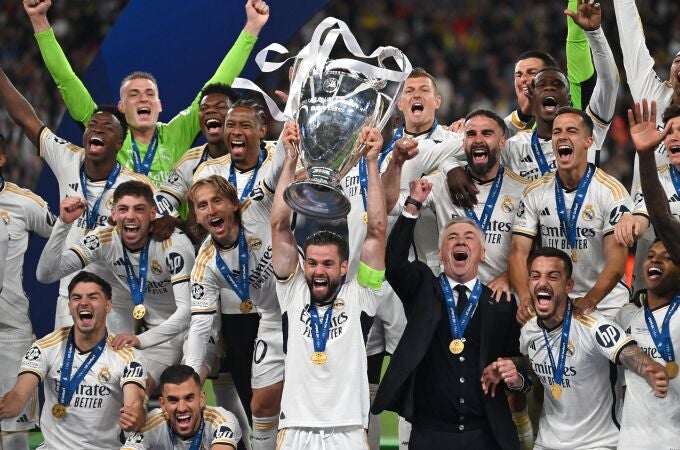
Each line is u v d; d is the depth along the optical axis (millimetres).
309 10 15172
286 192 9984
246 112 12727
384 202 10820
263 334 12469
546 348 11273
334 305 11086
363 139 10094
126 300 13211
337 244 11016
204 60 15312
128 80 13961
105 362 12102
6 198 13367
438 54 32188
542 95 12539
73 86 14367
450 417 11258
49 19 30797
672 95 12664
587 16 12391
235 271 12281
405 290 11414
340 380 10938
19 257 13398
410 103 13281
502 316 11383
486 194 12391
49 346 12195
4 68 29672
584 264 12008
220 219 12031
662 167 12102
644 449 10883
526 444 12578
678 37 31406
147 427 11648
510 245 12305
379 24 32750
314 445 10883
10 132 26891
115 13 30953
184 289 12562
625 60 13023
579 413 11258
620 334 10977
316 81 10180
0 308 13289
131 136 14000
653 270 11000
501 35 32500
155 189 13672
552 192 12062
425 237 12922
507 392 12336
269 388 12359
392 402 11172
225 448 11445
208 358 12914
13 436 13141
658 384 10727
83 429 12102
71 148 13578
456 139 12883
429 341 11188
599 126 12859
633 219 11172
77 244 12828
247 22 14406
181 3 15367
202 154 13477
